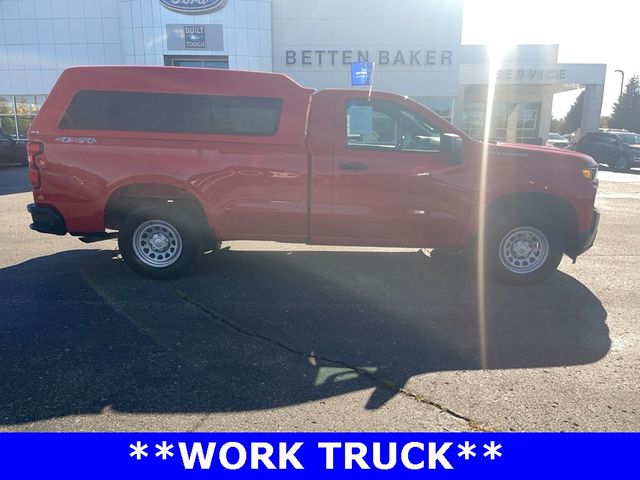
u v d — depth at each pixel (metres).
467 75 27.61
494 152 5.31
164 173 5.21
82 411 3.08
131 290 5.22
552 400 3.25
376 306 4.89
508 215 5.37
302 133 5.26
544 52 27.45
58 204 5.34
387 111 5.31
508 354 3.90
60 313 4.57
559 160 5.32
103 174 5.23
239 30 21.80
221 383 3.41
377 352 3.91
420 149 5.36
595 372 3.62
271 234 5.46
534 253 5.49
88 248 6.94
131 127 5.25
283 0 23.09
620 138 23.44
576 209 5.34
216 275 5.79
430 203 5.32
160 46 21.75
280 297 5.09
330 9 23.19
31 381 3.39
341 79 23.72
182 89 5.24
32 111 24.95
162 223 5.44
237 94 5.24
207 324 4.39
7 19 24.06
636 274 6.05
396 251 7.05
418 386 3.40
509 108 31.95
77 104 5.25
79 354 3.78
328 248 7.16
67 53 24.30
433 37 23.39
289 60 23.52
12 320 4.39
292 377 3.50
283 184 5.28
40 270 5.86
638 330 4.38
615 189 15.14
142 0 21.52
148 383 3.39
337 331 4.29
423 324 4.46
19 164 20.19
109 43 24.14
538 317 4.66
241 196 5.30
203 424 2.98
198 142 5.23
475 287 5.49
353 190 5.28
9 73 24.56
